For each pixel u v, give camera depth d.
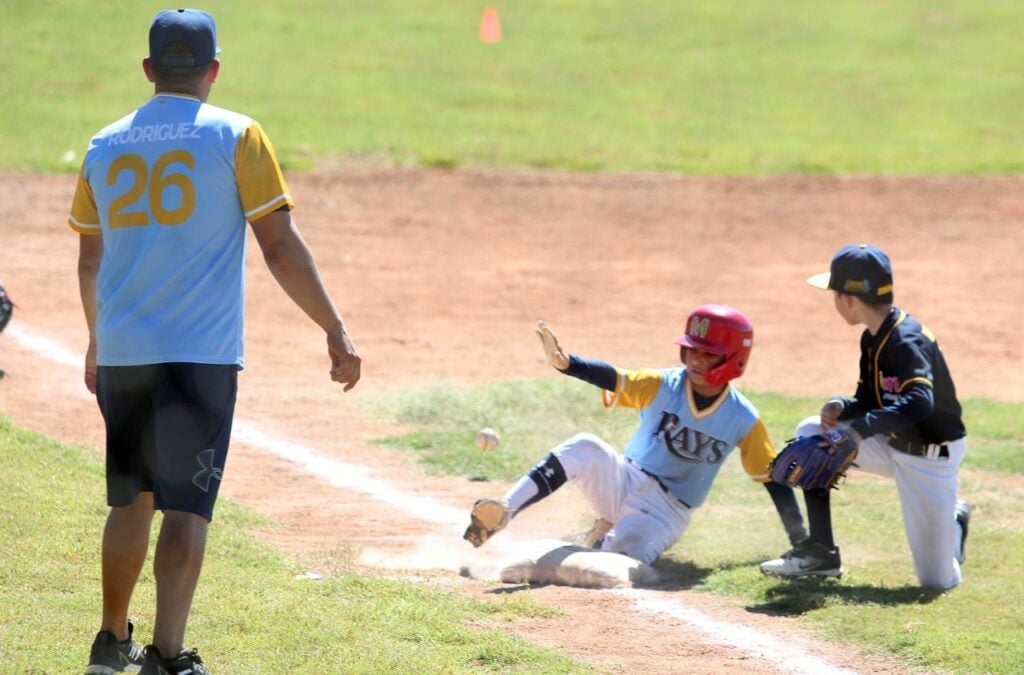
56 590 20.34
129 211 16.53
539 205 70.94
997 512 29.34
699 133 87.56
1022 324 53.75
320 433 34.66
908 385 22.84
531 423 35.81
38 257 55.84
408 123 84.25
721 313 24.50
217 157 16.47
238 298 16.80
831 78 105.19
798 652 20.03
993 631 20.92
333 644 18.66
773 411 38.28
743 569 24.58
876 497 30.48
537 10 121.31
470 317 51.66
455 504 29.03
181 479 16.34
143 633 18.72
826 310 55.19
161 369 16.36
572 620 21.31
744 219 70.56
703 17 122.75
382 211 67.94
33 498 24.45
